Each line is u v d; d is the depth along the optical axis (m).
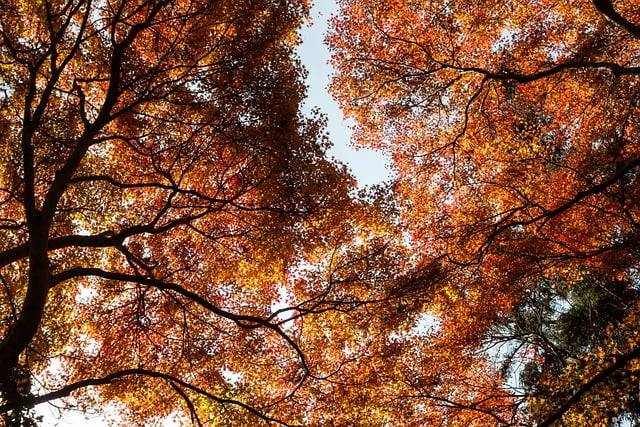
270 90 10.02
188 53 9.94
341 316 10.98
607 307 12.73
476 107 14.31
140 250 10.96
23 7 9.21
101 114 8.04
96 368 10.32
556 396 9.63
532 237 11.65
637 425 9.91
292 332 11.15
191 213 10.94
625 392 8.80
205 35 9.93
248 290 11.56
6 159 9.68
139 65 9.98
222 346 10.97
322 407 10.17
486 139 14.21
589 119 12.78
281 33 10.27
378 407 10.82
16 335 5.87
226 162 10.63
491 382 12.96
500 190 13.09
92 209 10.62
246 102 10.02
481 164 14.15
